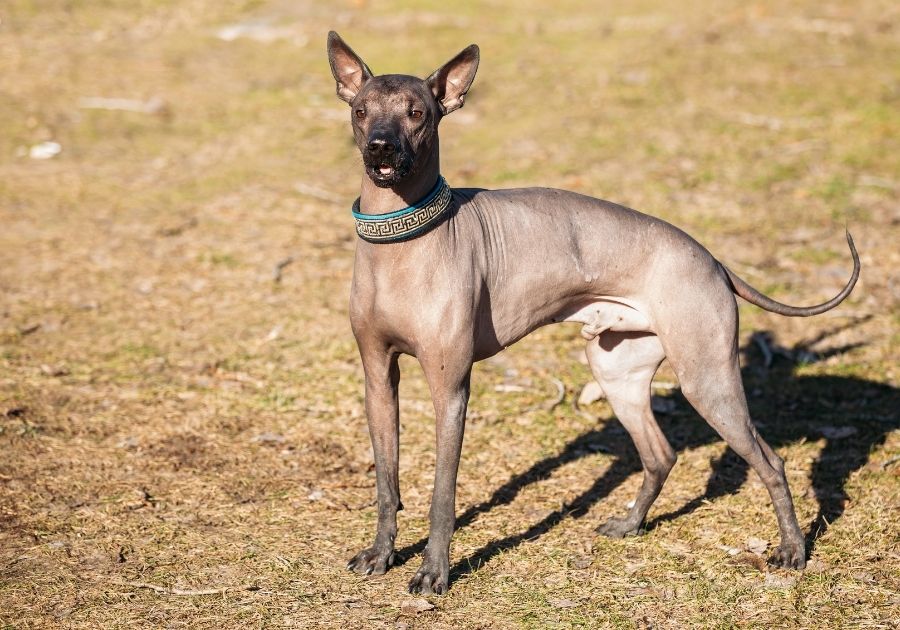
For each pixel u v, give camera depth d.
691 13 24.92
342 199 15.77
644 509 8.08
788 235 14.10
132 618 6.84
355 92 7.18
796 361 11.14
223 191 16.00
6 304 12.29
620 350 7.91
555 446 9.57
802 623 6.85
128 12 25.55
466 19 24.66
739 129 17.70
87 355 11.12
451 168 16.44
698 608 7.05
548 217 7.31
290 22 24.73
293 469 9.09
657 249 7.39
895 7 24.66
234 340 11.59
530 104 19.20
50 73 20.98
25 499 8.39
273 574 7.44
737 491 8.71
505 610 7.01
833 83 19.69
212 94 20.30
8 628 6.68
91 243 14.12
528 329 7.46
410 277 6.82
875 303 12.31
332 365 11.05
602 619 6.91
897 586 7.25
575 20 24.64
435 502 7.14
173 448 9.35
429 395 10.45
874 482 8.70
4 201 15.41
